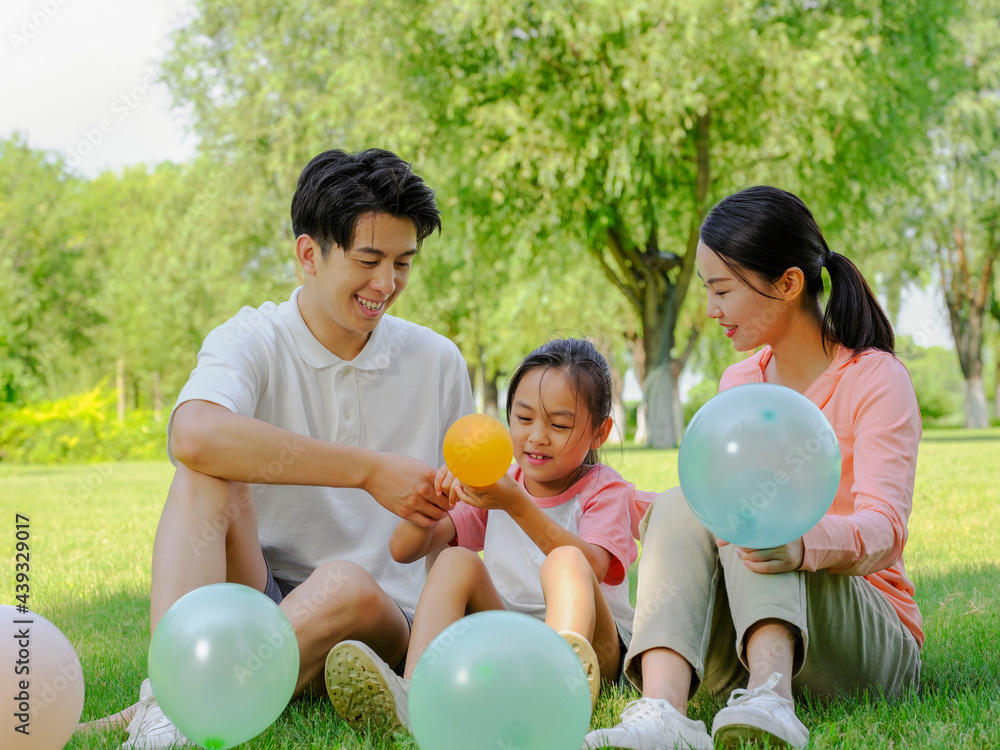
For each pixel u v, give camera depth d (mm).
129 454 21000
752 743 1585
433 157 14586
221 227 17672
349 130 14906
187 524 2012
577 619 1930
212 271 19312
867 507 1906
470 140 14328
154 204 29609
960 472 9109
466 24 13750
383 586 2455
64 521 6953
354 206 2160
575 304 19641
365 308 2283
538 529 2172
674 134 13367
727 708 1602
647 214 15984
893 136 14734
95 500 8648
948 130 18516
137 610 3652
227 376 2217
